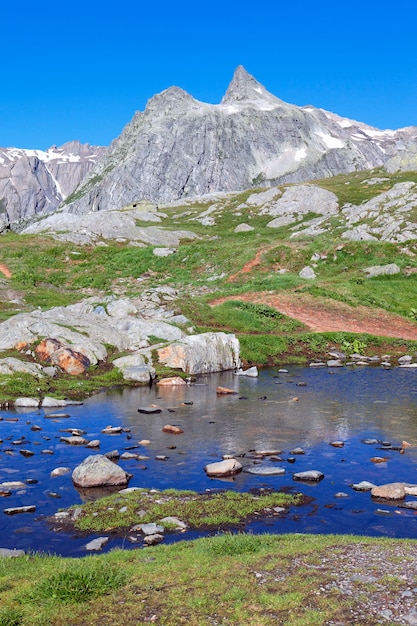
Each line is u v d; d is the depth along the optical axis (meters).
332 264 63.53
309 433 21.33
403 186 88.62
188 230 95.75
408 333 45.47
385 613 8.02
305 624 7.78
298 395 28.39
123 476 16.14
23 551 11.47
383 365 37.78
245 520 13.42
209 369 35.62
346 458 18.38
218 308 46.72
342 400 27.08
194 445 19.81
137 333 37.31
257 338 41.00
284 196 115.81
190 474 16.86
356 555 10.23
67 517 13.66
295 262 64.38
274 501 14.55
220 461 18.00
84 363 32.19
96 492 15.47
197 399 27.58
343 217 86.88
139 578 9.55
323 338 42.53
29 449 19.28
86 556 11.02
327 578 9.16
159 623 8.02
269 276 58.94
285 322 45.72
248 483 16.11
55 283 61.00
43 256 70.50
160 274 65.00
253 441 20.30
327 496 15.06
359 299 51.38
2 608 8.52
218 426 22.36
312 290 52.16
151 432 21.52
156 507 14.06
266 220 106.50
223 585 9.06
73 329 35.22
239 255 66.94
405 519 13.44
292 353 40.47
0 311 43.50
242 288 54.75
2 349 32.72
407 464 17.75
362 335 43.31
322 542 11.14
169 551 10.98
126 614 8.30
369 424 22.58
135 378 31.70
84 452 18.97
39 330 33.78
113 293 55.69
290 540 11.41
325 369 36.56
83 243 78.31
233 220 109.00
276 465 17.66
